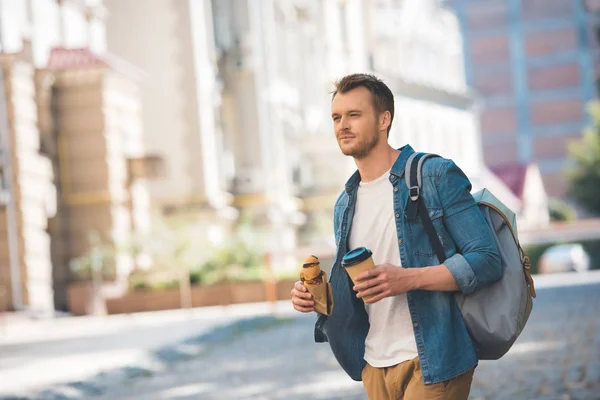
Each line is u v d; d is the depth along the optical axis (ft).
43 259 116.26
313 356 53.93
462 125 239.91
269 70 171.22
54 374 48.75
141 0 153.79
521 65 326.24
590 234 172.35
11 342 77.00
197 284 124.88
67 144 125.80
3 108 113.50
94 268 118.42
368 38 217.56
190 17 152.87
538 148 325.62
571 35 323.37
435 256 14.98
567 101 323.57
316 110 192.54
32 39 120.06
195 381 45.83
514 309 14.85
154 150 152.76
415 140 218.18
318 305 15.38
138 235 122.52
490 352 15.12
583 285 105.50
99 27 140.97
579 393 33.22
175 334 73.36
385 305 15.33
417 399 14.94
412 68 236.63
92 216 125.39
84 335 80.48
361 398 36.14
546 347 48.19
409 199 15.16
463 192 15.07
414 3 236.63
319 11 196.13
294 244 173.06
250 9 167.94
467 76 330.13
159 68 153.48
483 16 328.29
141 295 121.49
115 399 40.88
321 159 183.73
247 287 124.77
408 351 15.12
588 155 225.15
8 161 113.29
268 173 166.30
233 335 72.79
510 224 15.33
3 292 111.65
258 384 42.80
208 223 150.51
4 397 38.65
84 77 124.88
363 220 15.64
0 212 112.88
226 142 167.02
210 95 156.97
